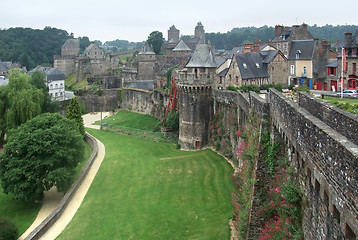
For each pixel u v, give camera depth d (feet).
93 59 509.76
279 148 77.82
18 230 117.91
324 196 44.57
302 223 57.77
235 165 143.84
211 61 185.26
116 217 117.29
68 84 502.38
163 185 139.85
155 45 562.25
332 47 362.12
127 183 146.82
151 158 179.22
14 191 128.98
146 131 246.47
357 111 91.76
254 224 78.74
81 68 506.07
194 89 182.60
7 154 135.33
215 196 120.26
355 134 49.78
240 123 131.85
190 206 116.98
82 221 116.98
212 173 142.31
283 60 232.94
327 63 246.27
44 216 129.70
